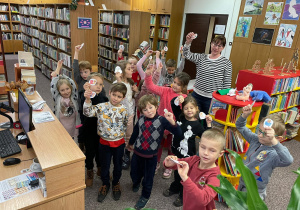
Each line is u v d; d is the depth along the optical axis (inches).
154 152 75.9
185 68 249.8
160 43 252.4
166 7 233.1
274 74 121.6
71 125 92.4
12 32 363.3
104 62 262.8
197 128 76.7
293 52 145.6
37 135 62.1
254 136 67.7
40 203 50.9
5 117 85.7
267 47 159.6
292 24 143.7
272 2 152.0
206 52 222.4
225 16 197.0
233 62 183.6
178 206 81.9
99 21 268.2
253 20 165.2
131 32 207.5
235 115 80.4
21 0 350.3
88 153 85.0
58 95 89.9
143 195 80.0
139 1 277.0
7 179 55.0
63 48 196.2
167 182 96.0
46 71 254.8
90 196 83.8
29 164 60.9
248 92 81.9
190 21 232.7
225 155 83.8
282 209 85.5
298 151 132.3
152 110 73.8
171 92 95.4
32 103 84.9
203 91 108.3
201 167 52.5
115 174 80.8
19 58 100.7
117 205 80.3
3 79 121.0
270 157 61.7
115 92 73.0
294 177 106.3
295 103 142.4
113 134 75.2
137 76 140.3
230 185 29.5
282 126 62.4
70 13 168.1
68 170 53.3
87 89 68.2
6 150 64.2
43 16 239.3
